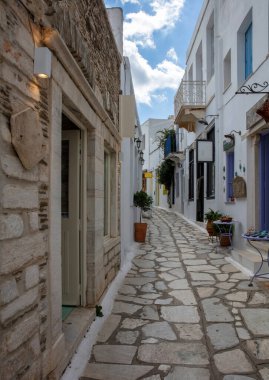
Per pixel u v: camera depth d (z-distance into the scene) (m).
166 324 3.98
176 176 21.98
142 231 10.33
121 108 6.95
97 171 4.35
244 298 4.87
